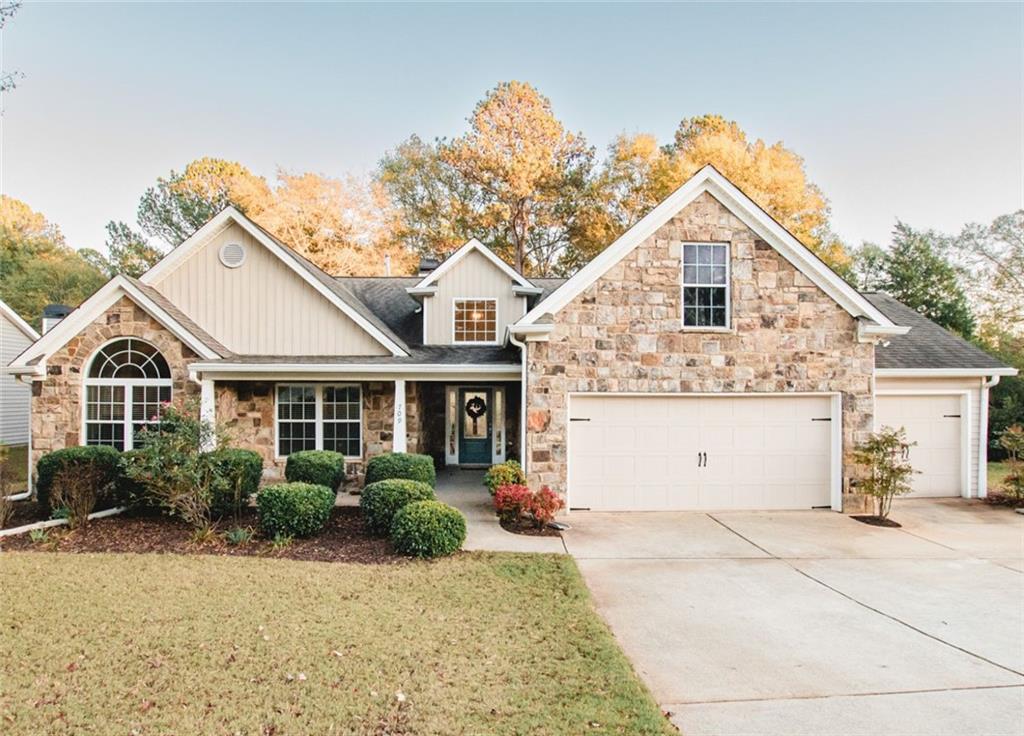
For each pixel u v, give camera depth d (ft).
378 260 103.24
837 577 25.07
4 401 67.15
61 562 24.53
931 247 91.20
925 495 42.47
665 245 37.22
